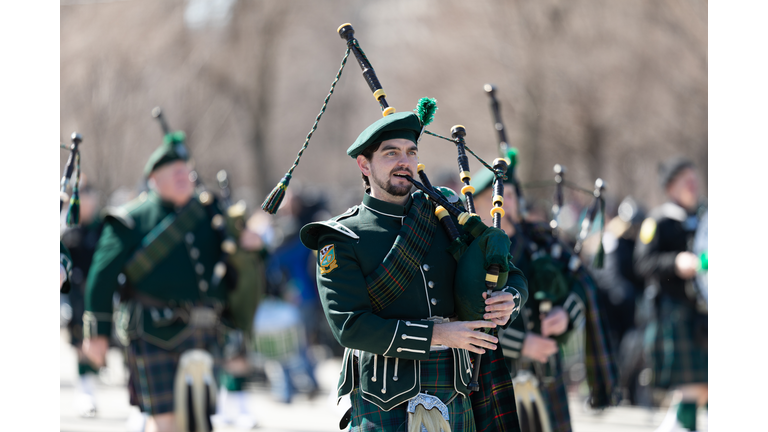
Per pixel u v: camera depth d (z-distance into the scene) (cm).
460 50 2875
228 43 3250
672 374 906
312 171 4419
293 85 4050
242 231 846
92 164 2333
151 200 812
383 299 456
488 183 632
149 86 2678
